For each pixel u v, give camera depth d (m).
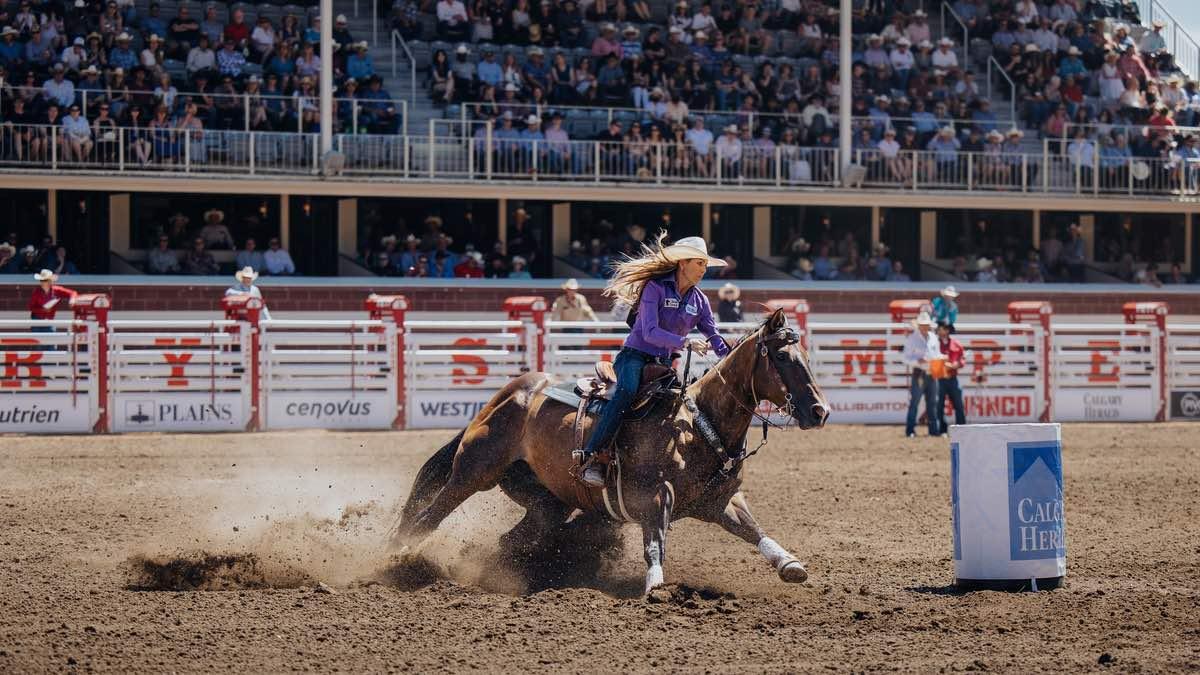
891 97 38.94
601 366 11.29
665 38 38.91
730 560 13.13
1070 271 40.44
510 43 37.41
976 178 37.19
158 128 31.41
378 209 35.41
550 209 36.62
